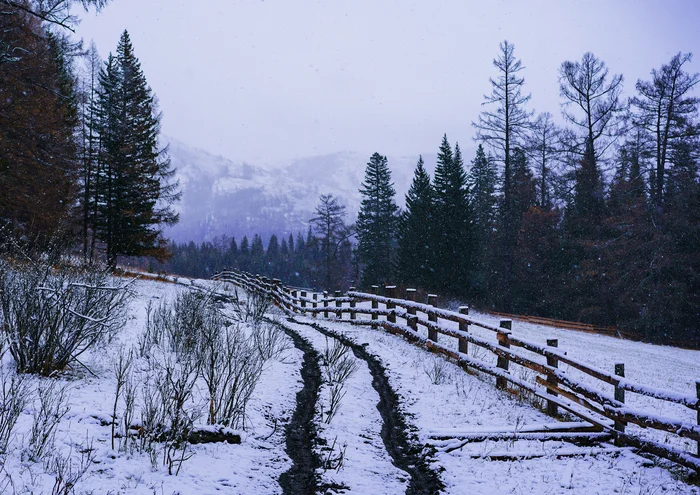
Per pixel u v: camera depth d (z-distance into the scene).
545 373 7.58
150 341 8.74
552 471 5.40
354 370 9.05
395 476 5.21
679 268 32.44
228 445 5.34
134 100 29.77
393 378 8.77
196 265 136.25
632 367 16.39
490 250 45.91
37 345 6.13
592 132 33.94
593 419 6.66
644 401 11.38
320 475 5.04
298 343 11.55
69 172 21.70
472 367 9.45
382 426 6.69
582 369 6.87
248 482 4.62
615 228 35.53
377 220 56.56
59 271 7.55
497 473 5.34
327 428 6.35
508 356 8.40
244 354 8.14
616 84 32.69
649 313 32.09
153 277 29.44
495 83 34.41
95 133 29.28
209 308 11.91
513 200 45.12
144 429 4.93
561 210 45.75
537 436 6.31
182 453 4.73
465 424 6.79
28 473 3.83
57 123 19.81
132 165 28.81
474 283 41.03
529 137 34.69
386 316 14.23
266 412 6.58
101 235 29.23
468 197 42.78
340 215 58.00
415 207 44.19
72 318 6.70
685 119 30.17
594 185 35.75
